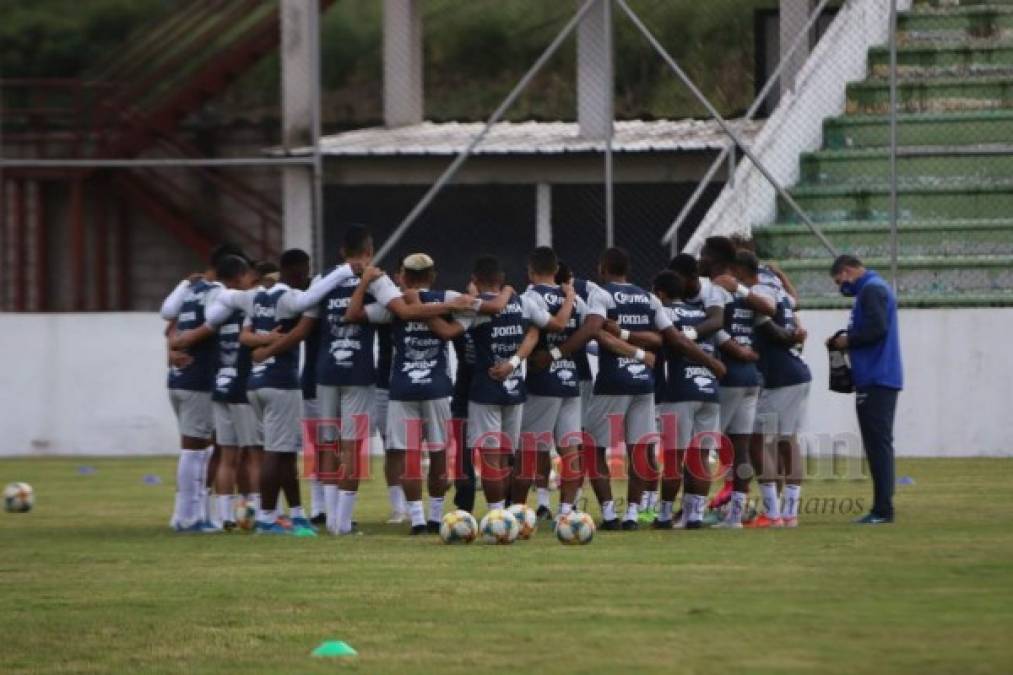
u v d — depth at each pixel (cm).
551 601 2742
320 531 3862
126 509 4306
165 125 7138
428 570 3095
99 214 7006
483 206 6681
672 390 3725
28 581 3038
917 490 4431
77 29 8712
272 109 7975
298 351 3744
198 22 7462
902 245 5847
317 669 2283
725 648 2358
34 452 5725
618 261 3719
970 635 2423
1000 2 7094
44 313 5747
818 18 6831
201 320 3816
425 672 2250
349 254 3678
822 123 6366
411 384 3653
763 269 3884
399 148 6406
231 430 3856
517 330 3622
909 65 6638
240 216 7238
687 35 7269
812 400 5325
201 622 2627
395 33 6975
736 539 3512
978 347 5269
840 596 2748
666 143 6350
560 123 7256
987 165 6116
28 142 6975
